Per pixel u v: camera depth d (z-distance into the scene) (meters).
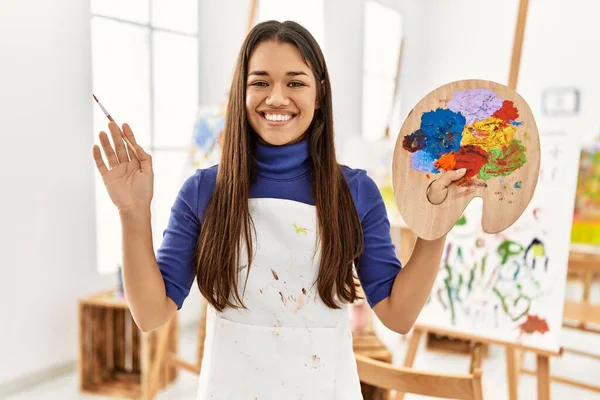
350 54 4.17
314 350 0.98
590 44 4.68
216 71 3.60
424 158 0.93
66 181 2.69
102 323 2.68
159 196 3.34
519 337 1.82
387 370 1.27
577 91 4.75
